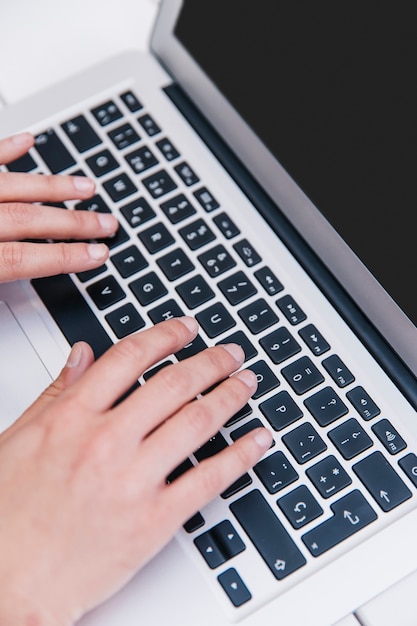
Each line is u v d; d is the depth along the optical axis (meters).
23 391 0.51
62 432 0.45
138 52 0.64
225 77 0.59
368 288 0.51
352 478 0.46
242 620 0.43
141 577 0.45
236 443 0.46
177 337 0.48
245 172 0.58
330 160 0.52
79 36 0.67
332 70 0.52
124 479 0.44
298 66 0.54
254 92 0.57
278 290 0.52
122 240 0.55
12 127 0.60
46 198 0.55
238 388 0.47
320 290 0.53
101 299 0.52
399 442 0.47
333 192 0.52
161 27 0.63
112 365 0.47
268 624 0.43
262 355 0.50
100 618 0.44
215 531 0.45
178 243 0.54
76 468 0.44
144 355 0.47
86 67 0.66
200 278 0.53
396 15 0.48
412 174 0.47
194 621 0.44
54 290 0.53
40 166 0.58
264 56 0.56
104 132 0.59
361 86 0.50
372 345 0.51
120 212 0.56
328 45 0.52
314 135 0.53
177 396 0.46
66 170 0.58
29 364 0.51
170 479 0.47
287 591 0.44
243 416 0.48
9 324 0.53
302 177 0.54
